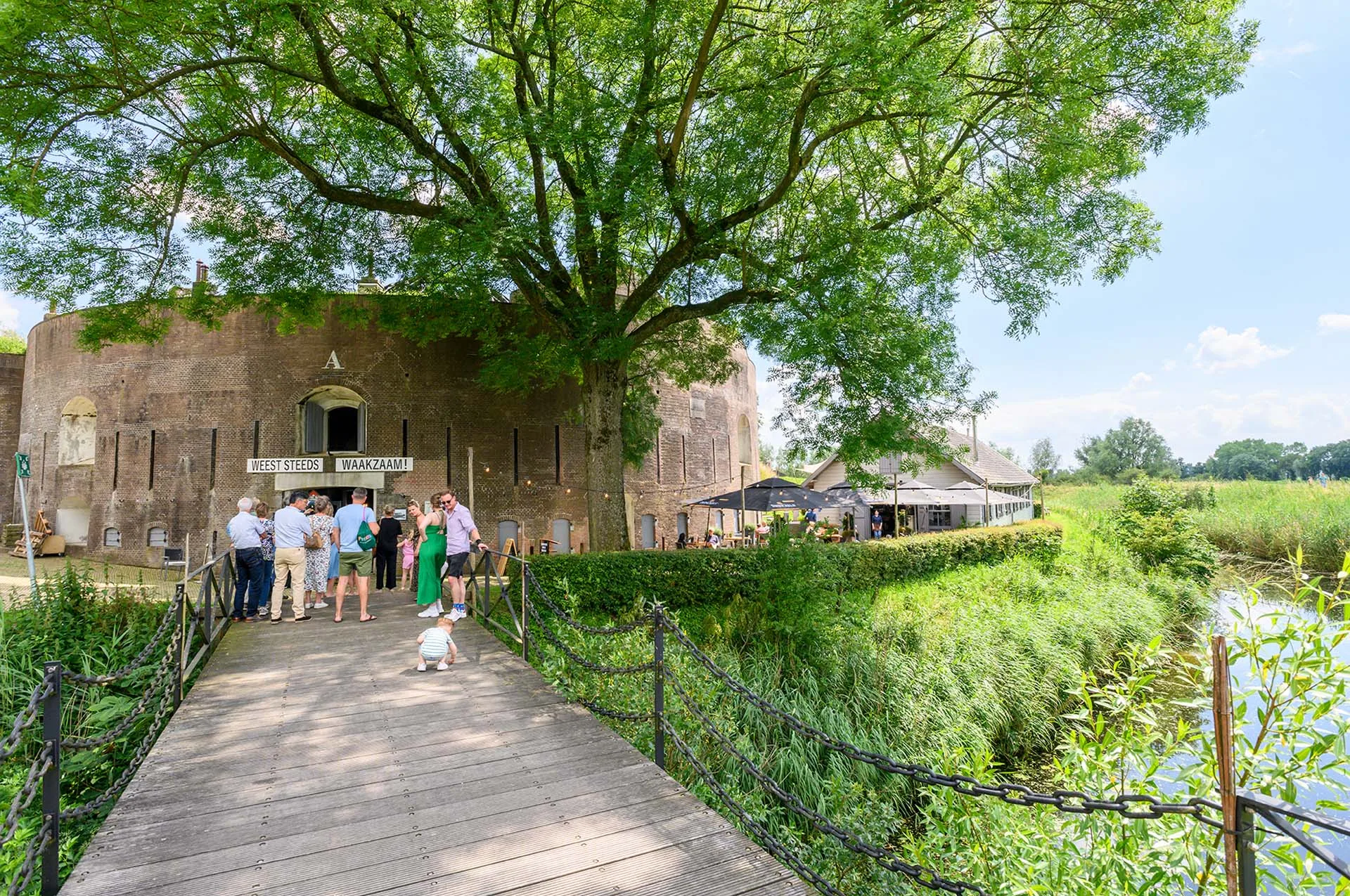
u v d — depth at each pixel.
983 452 37.44
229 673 7.77
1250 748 3.77
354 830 4.30
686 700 5.47
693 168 13.22
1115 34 11.28
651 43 11.34
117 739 6.16
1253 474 127.12
